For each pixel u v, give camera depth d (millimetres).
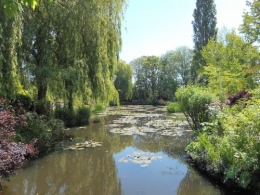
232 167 3881
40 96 8820
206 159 4867
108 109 22109
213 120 5848
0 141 3891
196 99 6895
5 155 3543
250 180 3557
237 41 12656
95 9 8773
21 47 7250
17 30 6238
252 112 3867
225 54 13891
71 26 8281
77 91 8719
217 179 4391
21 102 7832
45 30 8219
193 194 3961
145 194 4008
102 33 9453
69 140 8219
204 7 21719
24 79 7383
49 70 7750
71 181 4688
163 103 29797
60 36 8664
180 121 12602
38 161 5887
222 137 4973
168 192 4062
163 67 33219
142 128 10664
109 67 10703
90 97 10008
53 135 7422
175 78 33281
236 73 11367
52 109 9758
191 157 5832
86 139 8477
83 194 4078
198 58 21812
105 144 7746
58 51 8695
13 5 2135
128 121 13281
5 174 3658
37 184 4523
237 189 3865
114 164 5688
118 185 4426
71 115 10992
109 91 10609
